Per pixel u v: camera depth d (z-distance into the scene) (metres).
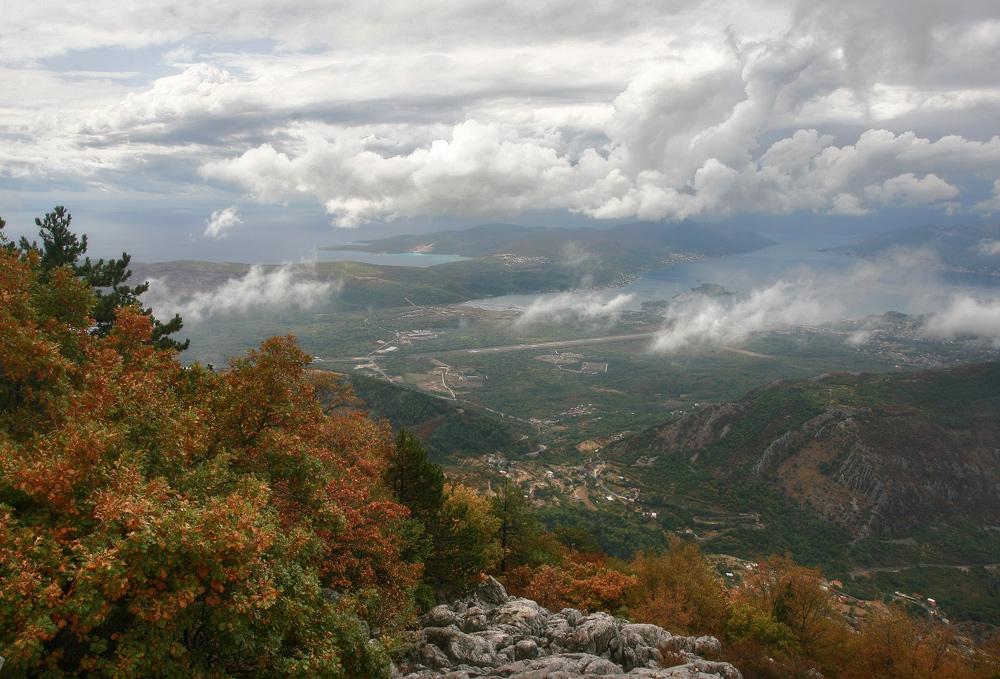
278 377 26.98
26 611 13.68
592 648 34.69
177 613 15.91
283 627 18.36
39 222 46.09
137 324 30.09
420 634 31.50
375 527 32.34
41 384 25.39
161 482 17.67
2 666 13.12
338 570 30.25
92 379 22.97
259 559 17.83
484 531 55.09
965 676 47.44
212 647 17.17
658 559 60.19
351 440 42.62
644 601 52.69
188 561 16.08
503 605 38.09
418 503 43.34
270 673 17.97
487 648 31.12
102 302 44.38
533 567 58.47
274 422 27.17
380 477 42.12
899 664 49.16
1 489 17.27
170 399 25.36
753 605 55.62
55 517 17.27
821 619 54.72
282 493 25.84
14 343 22.12
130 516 15.75
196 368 30.58
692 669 28.91
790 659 46.38
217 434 25.72
